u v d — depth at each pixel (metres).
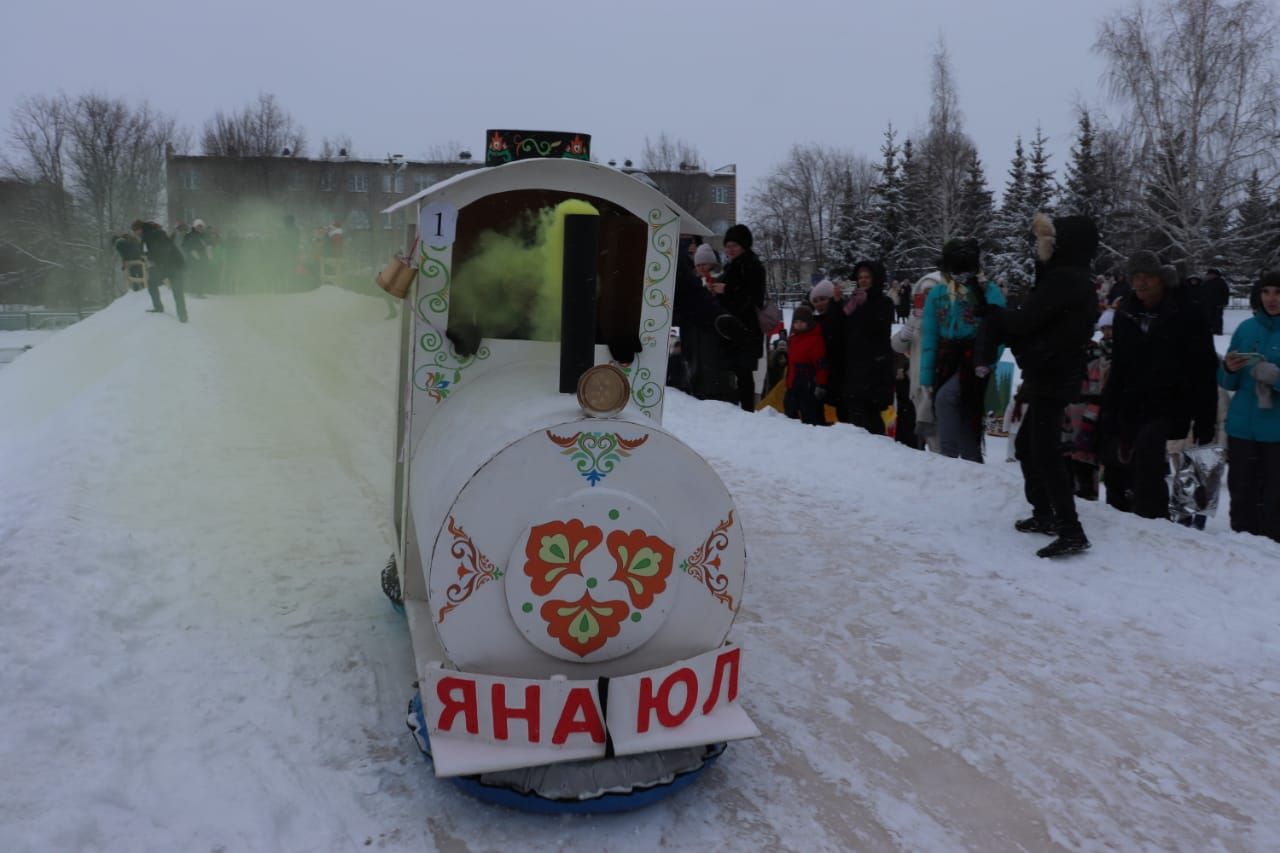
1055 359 5.57
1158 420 6.56
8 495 6.53
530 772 3.20
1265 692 4.30
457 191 3.65
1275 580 5.27
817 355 9.74
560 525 3.12
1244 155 31.14
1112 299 12.85
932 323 7.78
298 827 3.17
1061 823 3.37
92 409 9.63
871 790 3.54
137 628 4.60
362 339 16.09
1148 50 31.80
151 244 18.62
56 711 3.68
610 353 3.88
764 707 4.12
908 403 9.73
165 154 57.69
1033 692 4.28
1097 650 4.68
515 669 3.18
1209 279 17.92
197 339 15.93
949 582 5.51
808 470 7.88
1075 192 38.31
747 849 3.18
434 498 3.27
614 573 3.18
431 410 3.77
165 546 5.71
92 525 5.81
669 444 3.21
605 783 3.22
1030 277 34.72
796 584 5.50
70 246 57.84
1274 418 6.39
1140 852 3.23
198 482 7.29
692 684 3.27
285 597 5.09
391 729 3.80
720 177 62.47
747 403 10.30
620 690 3.16
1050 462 5.70
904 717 4.06
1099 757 3.78
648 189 3.78
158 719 3.78
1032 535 6.16
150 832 3.07
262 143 50.81
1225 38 30.97
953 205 41.88
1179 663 4.55
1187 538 5.82
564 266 3.18
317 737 3.72
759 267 9.41
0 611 4.39
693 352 10.91
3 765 3.31
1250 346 6.50
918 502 6.97
